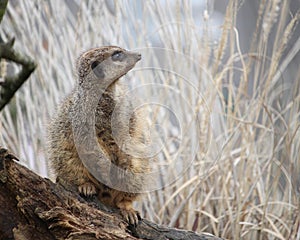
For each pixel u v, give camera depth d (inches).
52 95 332.5
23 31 351.9
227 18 318.0
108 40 353.4
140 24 360.8
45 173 314.2
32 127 326.6
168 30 346.6
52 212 182.1
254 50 353.7
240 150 319.3
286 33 313.7
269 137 329.7
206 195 307.1
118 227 189.8
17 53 181.8
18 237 182.5
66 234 183.0
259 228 284.4
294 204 297.6
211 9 353.1
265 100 319.6
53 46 352.2
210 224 298.8
